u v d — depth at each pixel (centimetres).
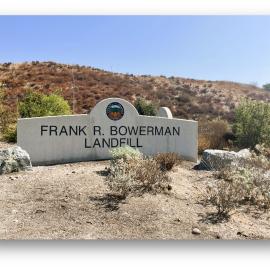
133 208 728
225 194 782
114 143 1199
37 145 1126
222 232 685
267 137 1806
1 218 671
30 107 1574
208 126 1989
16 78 3450
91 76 3909
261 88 4850
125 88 3794
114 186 777
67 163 1143
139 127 1223
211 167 1089
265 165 1086
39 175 907
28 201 739
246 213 781
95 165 1098
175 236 655
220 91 4419
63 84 3481
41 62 4038
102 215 697
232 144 1809
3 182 843
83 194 773
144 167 872
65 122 1155
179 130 1259
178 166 1112
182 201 788
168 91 4078
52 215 689
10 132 1485
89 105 3102
